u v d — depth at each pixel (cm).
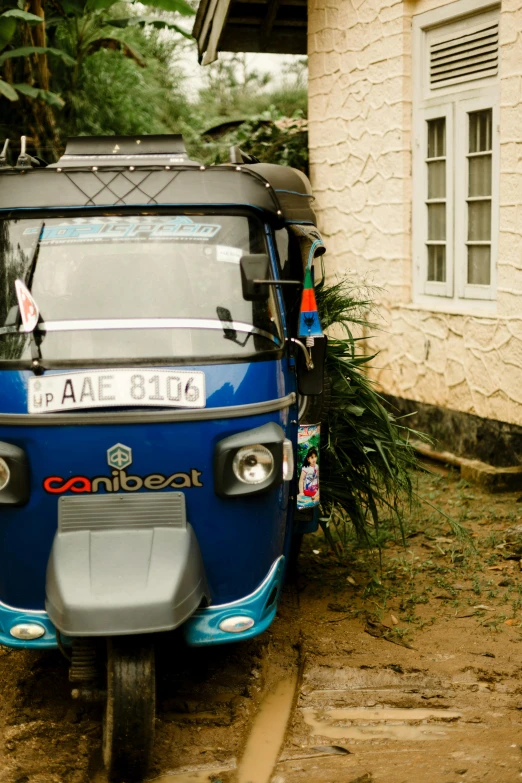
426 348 829
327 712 412
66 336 382
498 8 729
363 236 909
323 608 526
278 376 398
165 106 1630
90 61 1362
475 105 762
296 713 411
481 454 775
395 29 827
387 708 414
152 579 346
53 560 356
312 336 441
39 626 376
